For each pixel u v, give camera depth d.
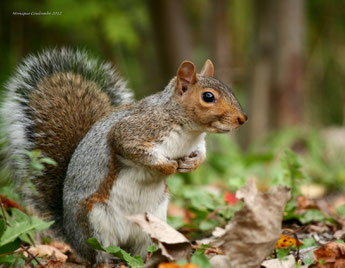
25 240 9.20
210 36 28.02
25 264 8.30
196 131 9.42
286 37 24.83
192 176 17.25
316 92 29.81
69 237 9.63
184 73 9.31
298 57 24.94
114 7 21.25
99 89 11.01
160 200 9.62
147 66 27.91
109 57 23.66
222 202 11.45
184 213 13.16
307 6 30.20
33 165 8.44
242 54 32.66
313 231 10.59
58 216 10.30
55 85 10.87
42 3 22.09
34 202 10.41
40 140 10.44
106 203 9.20
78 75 11.05
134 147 9.08
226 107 9.20
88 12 20.59
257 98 25.27
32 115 10.59
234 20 32.72
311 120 28.03
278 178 11.58
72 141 10.45
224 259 7.54
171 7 22.86
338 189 17.89
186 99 9.25
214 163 18.78
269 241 7.32
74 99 10.75
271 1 25.00
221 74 27.33
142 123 9.20
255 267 7.32
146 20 24.44
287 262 7.91
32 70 10.96
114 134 9.23
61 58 11.12
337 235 10.11
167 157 9.35
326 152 21.81
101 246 8.34
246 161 18.94
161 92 9.63
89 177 9.28
